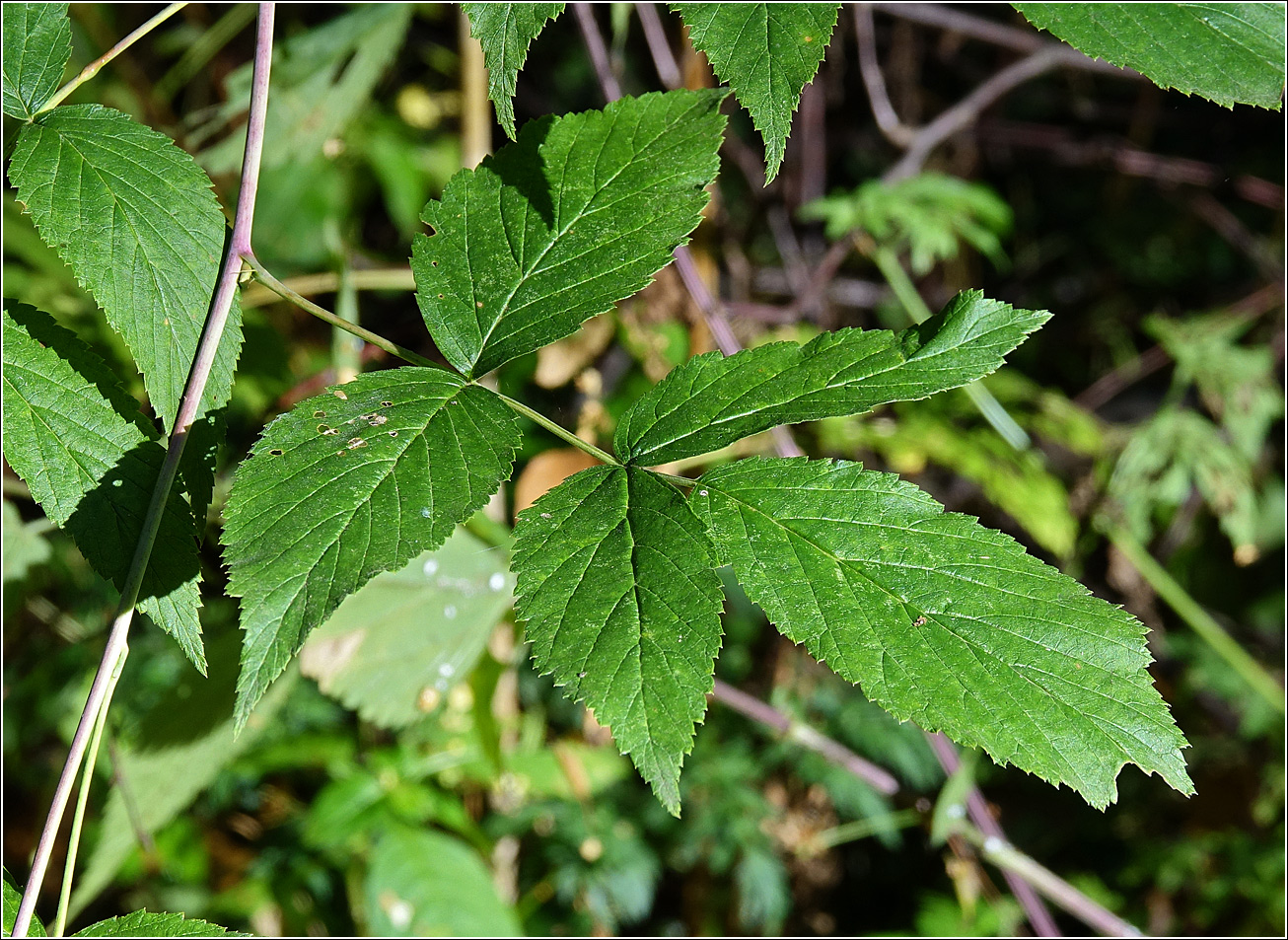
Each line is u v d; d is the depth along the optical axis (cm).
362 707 69
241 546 45
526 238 49
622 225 49
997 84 111
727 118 50
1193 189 146
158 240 49
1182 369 117
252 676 44
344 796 85
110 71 113
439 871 81
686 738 44
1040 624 45
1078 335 152
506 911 81
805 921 115
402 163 114
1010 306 47
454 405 47
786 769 114
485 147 92
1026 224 161
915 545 46
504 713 94
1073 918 115
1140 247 155
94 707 46
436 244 49
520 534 46
